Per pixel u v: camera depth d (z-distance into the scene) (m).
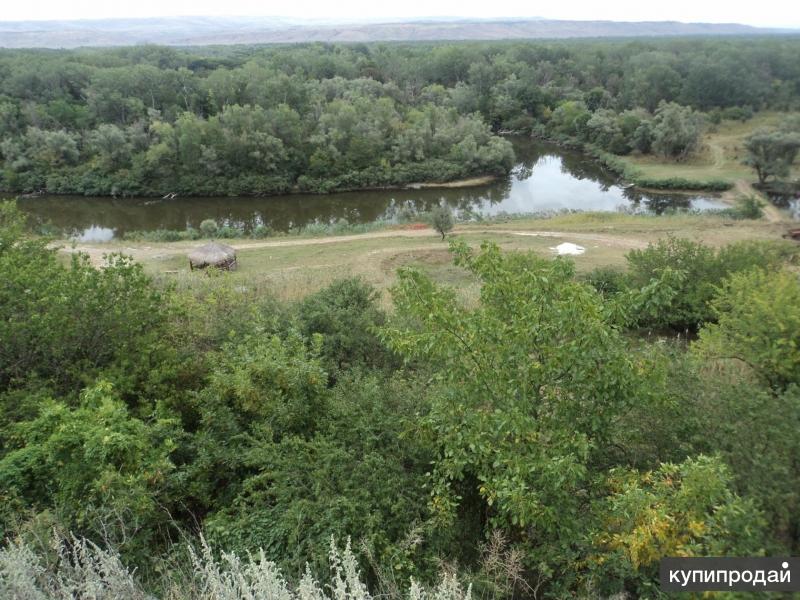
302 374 8.81
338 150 62.50
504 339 6.70
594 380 6.49
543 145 79.00
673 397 7.31
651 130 65.12
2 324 9.19
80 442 7.20
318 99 71.31
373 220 51.22
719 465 5.69
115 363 9.93
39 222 50.47
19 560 5.43
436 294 7.15
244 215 53.31
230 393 8.98
